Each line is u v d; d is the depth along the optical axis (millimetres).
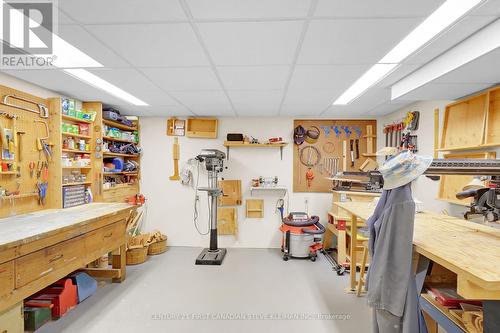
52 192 2896
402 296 1302
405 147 3385
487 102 2217
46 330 2143
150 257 3896
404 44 1844
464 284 1025
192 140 4391
